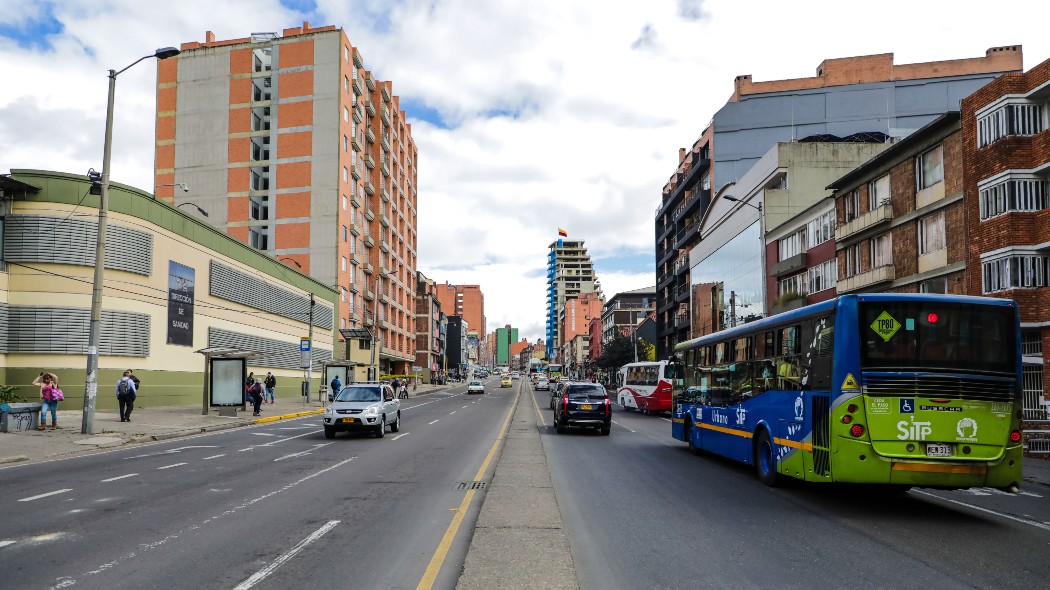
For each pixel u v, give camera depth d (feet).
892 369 30.53
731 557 21.90
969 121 79.61
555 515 26.94
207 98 193.67
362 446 57.88
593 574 19.67
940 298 31.22
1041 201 72.49
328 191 187.62
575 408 72.33
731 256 164.55
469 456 50.03
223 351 89.97
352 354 205.98
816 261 118.93
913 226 91.25
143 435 62.85
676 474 42.91
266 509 29.12
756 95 185.57
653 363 121.90
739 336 45.09
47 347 86.38
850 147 137.08
